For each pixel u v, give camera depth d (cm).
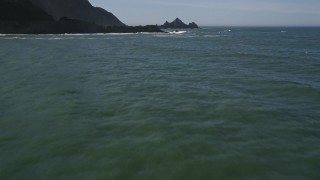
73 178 795
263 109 1427
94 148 967
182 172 824
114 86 1869
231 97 1650
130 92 1717
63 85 1836
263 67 2819
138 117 1268
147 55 3766
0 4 8881
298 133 1138
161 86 1897
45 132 1100
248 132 1133
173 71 2516
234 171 838
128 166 854
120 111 1355
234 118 1288
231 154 934
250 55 3847
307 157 935
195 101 1544
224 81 2100
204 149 966
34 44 4816
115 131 1113
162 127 1152
